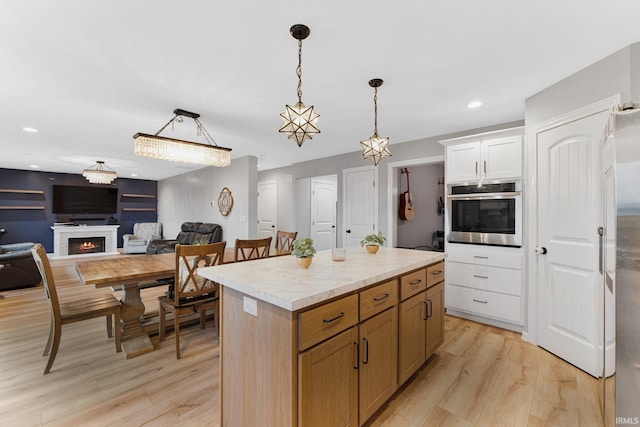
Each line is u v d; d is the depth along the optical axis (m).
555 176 2.39
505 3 1.47
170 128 3.59
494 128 3.46
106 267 2.61
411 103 2.79
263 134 3.85
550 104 2.42
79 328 2.95
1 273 4.24
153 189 9.34
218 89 2.47
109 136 3.99
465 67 2.12
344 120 3.28
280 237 4.19
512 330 2.93
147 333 2.69
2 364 2.25
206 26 1.65
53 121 3.31
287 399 1.22
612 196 1.42
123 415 1.70
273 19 1.59
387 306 1.73
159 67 2.11
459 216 3.27
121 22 1.61
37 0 1.43
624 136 1.35
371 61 2.03
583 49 1.89
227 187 5.82
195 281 2.52
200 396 1.88
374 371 1.62
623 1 1.46
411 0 1.45
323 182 6.62
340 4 1.48
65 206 7.83
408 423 1.65
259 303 1.35
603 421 1.59
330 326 1.34
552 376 2.11
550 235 2.45
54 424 1.62
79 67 2.10
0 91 2.50
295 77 2.26
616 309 1.36
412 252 2.50
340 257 2.04
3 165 6.66
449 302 3.35
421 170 5.36
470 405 1.81
